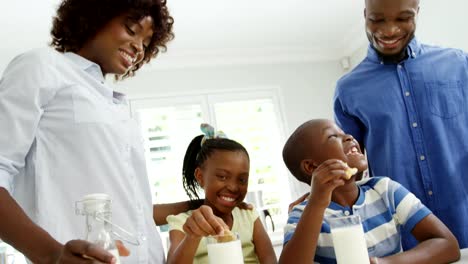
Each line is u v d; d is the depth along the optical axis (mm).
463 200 1278
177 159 3297
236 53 3512
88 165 836
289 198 3387
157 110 3373
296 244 823
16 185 834
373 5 1270
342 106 1451
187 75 3469
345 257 732
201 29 3078
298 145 1081
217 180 1146
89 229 598
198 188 1357
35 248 616
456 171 1288
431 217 994
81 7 932
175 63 3434
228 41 3338
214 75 3512
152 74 3410
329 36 3484
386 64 1399
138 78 3375
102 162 850
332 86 3678
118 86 3316
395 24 1265
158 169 3262
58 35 997
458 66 1357
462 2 2223
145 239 897
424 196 1308
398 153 1324
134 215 874
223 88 3498
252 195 3338
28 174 830
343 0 2918
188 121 3404
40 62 813
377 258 846
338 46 3652
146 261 886
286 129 3512
